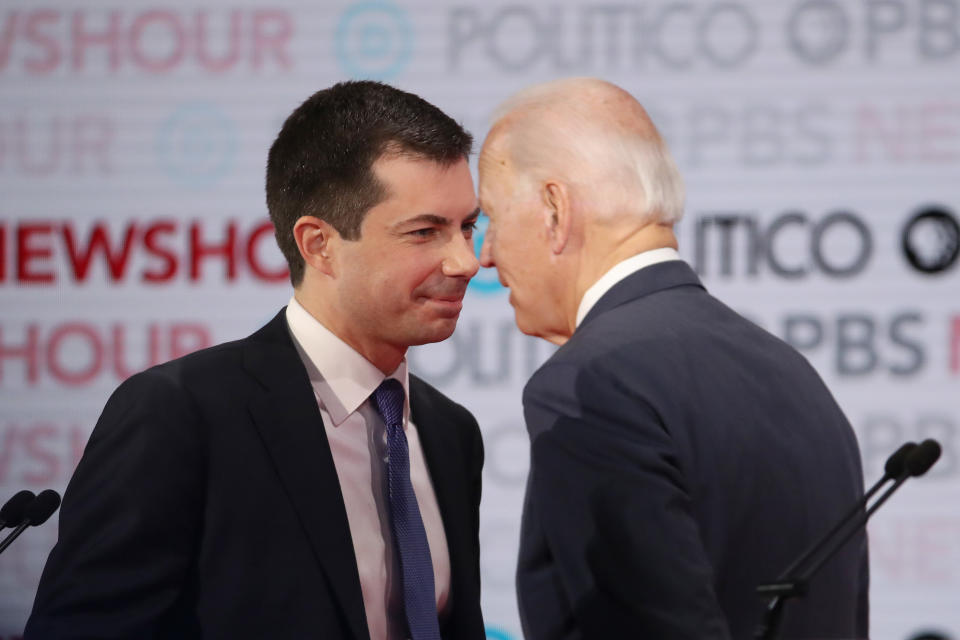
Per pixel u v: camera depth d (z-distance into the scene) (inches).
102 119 446.3
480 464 226.1
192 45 446.3
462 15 441.4
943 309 433.4
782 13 434.6
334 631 182.5
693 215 437.4
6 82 446.6
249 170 446.3
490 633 435.5
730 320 195.5
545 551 184.7
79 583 171.6
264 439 187.5
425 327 193.5
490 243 209.0
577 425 178.2
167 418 181.3
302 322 200.2
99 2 446.0
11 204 446.9
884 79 434.0
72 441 445.1
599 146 198.4
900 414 433.4
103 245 446.6
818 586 181.6
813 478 183.2
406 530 195.3
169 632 179.9
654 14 436.5
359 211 189.0
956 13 432.5
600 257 198.7
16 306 446.3
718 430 177.6
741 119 435.8
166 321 445.4
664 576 167.9
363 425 199.8
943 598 430.6
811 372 197.9
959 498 430.0
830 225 435.5
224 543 181.2
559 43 438.3
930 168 433.7
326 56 444.8
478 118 440.8
